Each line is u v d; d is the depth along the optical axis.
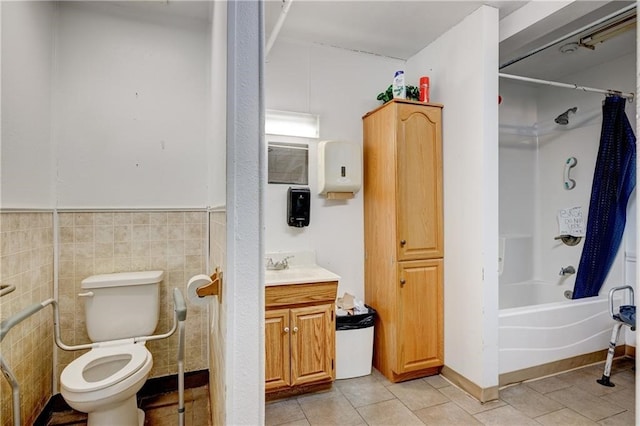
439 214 2.41
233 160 0.76
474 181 2.15
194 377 2.34
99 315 1.99
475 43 2.15
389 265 2.38
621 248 2.71
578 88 2.48
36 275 1.83
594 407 1.99
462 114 2.25
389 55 2.81
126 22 2.23
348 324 2.37
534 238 3.46
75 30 2.11
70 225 2.08
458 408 2.01
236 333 0.76
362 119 2.76
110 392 1.56
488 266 2.09
